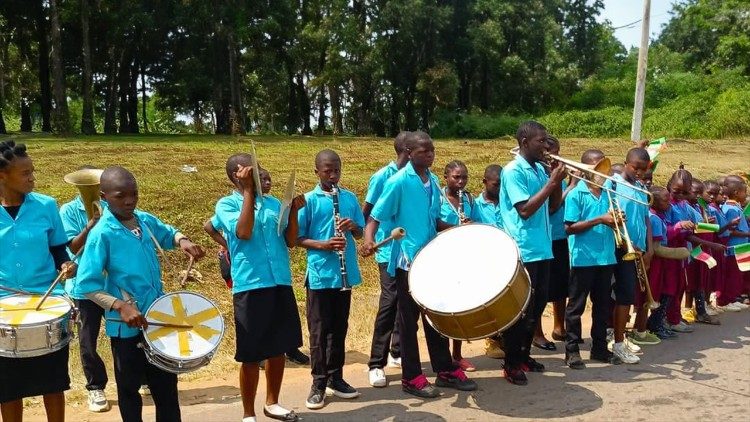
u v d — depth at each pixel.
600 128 37.34
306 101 42.16
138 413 4.45
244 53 38.34
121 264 4.45
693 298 8.72
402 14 39.41
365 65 39.12
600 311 6.66
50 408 4.49
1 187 4.66
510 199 6.03
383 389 6.12
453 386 6.01
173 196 11.98
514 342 6.05
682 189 8.05
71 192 11.70
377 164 17.78
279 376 5.30
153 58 38.81
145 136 28.58
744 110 31.44
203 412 5.59
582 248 6.47
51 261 4.79
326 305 5.80
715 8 49.66
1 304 4.32
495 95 47.84
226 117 37.97
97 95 42.28
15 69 37.66
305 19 39.94
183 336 4.30
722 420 5.25
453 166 6.88
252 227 4.92
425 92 43.19
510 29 44.62
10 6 32.94
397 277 5.81
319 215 6.01
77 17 31.89
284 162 17.56
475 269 5.30
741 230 9.20
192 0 32.66
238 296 5.04
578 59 55.88
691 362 6.74
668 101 42.12
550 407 5.56
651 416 5.34
